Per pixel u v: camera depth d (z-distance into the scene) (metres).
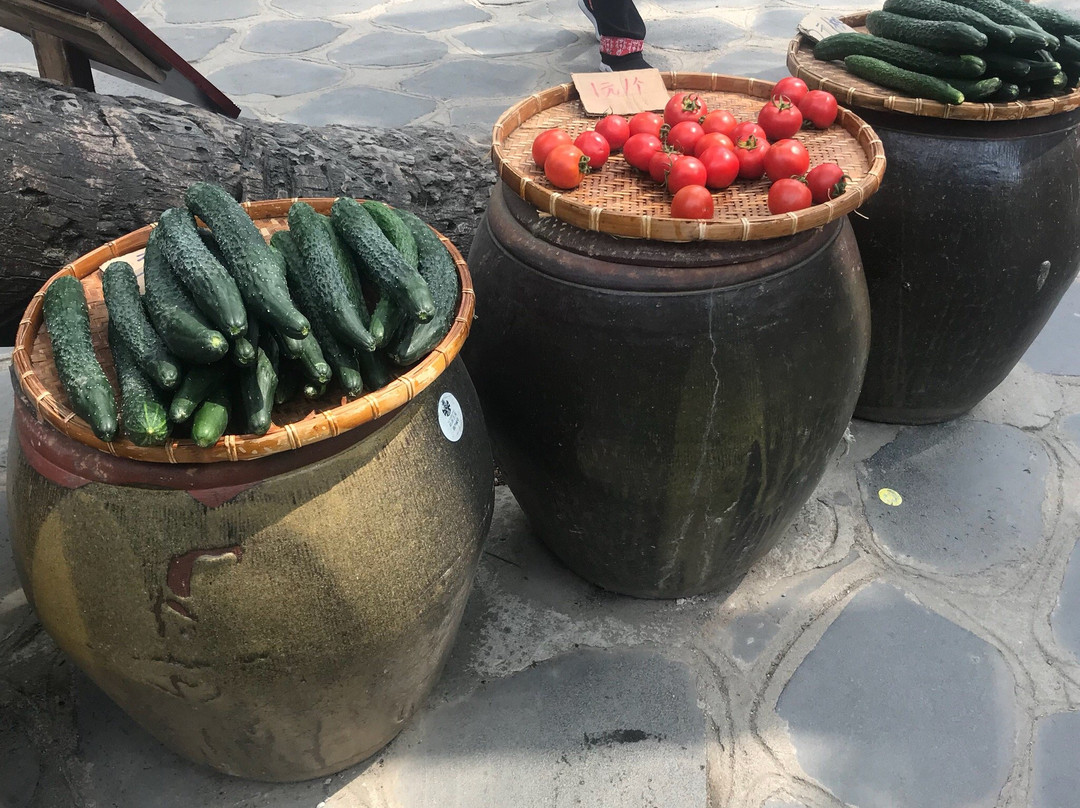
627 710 2.44
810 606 2.76
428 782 2.28
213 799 2.24
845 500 3.15
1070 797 2.25
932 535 3.01
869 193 2.10
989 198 2.77
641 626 2.69
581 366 2.12
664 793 2.25
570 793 2.25
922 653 2.61
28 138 2.48
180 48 6.75
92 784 2.25
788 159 2.17
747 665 2.58
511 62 6.60
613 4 5.72
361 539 1.71
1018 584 2.83
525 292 2.18
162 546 1.62
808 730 2.41
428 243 2.03
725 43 6.83
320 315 1.71
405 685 2.08
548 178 2.22
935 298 2.98
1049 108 2.68
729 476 2.25
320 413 1.66
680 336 2.04
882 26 2.88
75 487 1.63
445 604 1.95
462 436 1.96
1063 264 3.01
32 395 1.64
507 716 2.43
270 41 6.93
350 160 3.14
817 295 2.14
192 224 1.77
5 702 2.42
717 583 2.72
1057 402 3.60
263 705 1.84
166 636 1.69
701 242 2.02
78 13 2.79
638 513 2.35
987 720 2.43
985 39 2.57
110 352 1.83
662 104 2.71
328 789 2.26
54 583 1.71
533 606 2.75
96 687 2.47
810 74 2.90
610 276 2.04
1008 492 3.18
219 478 1.60
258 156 2.92
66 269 1.97
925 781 2.29
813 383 2.19
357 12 7.59
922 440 3.42
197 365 1.59
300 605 1.69
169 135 2.75
